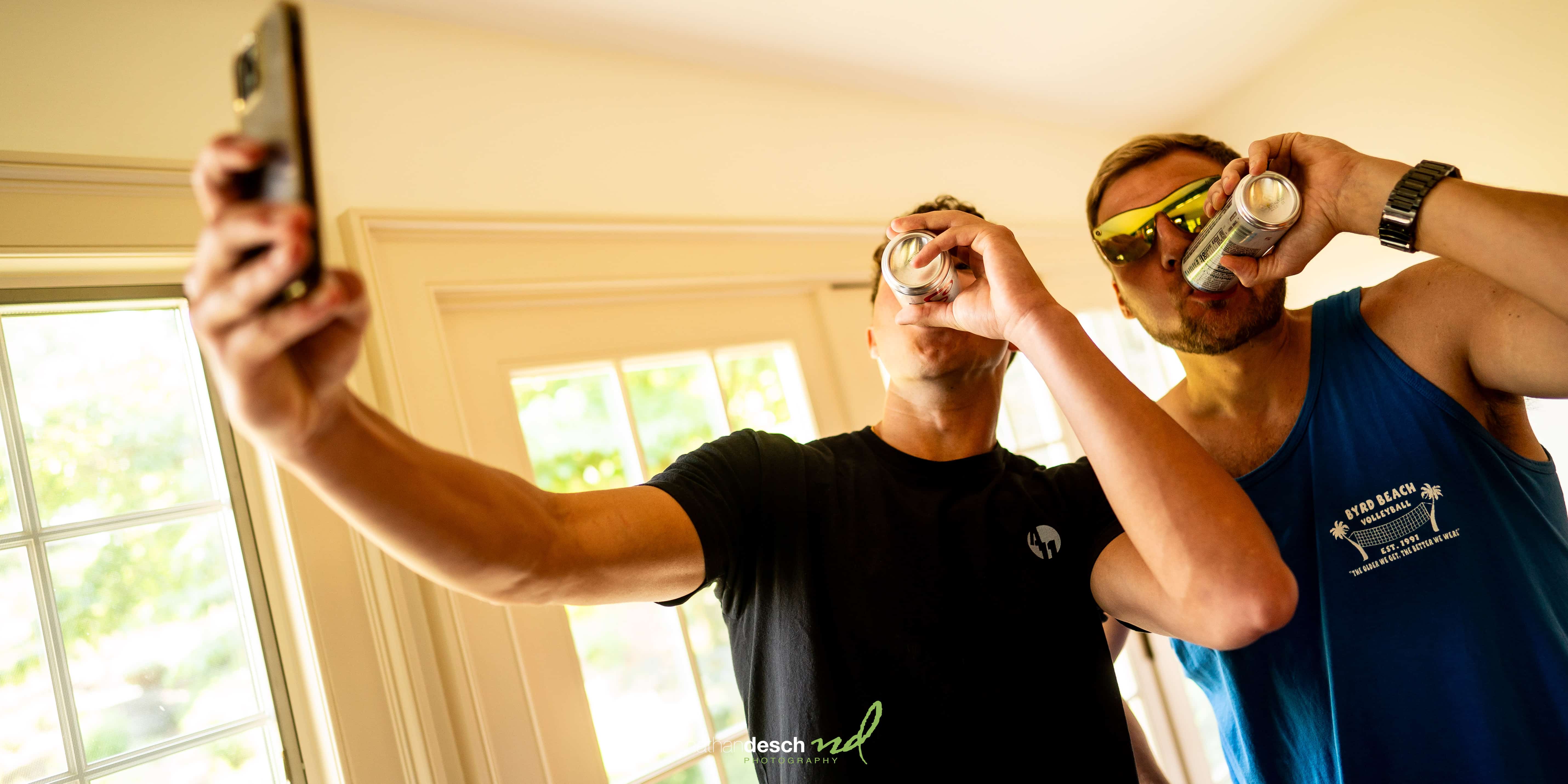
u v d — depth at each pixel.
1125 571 0.76
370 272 1.25
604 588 0.62
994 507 0.82
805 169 1.96
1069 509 0.84
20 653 1.01
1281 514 0.95
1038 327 0.71
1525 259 0.63
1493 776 0.81
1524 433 0.91
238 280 0.30
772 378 1.78
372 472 0.44
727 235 1.71
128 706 1.06
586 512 0.63
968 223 0.78
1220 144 1.04
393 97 1.38
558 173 1.55
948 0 1.89
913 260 0.77
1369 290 0.98
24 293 1.04
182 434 1.16
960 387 0.84
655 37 1.71
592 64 1.66
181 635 1.10
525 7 1.52
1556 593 0.85
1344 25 2.58
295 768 1.11
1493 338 0.81
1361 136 2.58
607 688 1.40
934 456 0.86
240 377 0.34
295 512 1.13
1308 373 0.96
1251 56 2.62
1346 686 0.89
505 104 1.51
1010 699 0.73
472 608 1.23
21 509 1.03
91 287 1.09
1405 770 0.86
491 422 1.37
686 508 0.69
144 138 1.13
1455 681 0.84
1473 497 0.86
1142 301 0.99
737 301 1.73
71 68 1.08
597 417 1.52
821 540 0.77
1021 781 0.71
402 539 0.47
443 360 1.30
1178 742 2.17
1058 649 0.77
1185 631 0.69
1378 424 0.90
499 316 1.42
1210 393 1.01
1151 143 1.02
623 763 1.39
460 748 1.18
